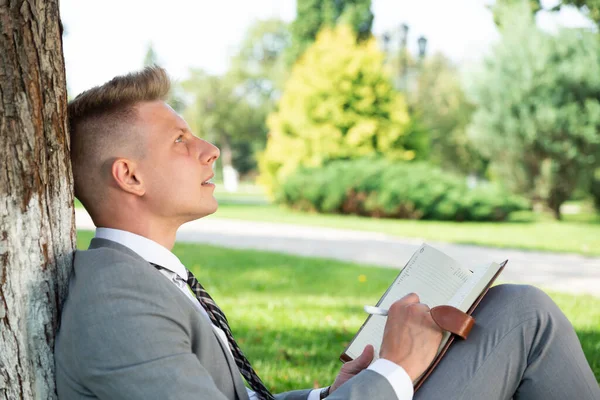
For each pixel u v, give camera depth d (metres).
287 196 20.78
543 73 18.38
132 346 1.37
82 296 1.43
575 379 1.56
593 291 7.07
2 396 1.60
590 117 17.78
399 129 21.28
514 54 18.72
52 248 1.65
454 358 1.56
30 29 1.59
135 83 1.68
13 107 1.58
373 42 22.36
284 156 21.97
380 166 19.31
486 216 18.03
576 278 8.05
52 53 1.64
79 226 13.94
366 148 21.14
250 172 54.38
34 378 1.62
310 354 4.23
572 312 5.48
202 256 9.43
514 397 1.64
